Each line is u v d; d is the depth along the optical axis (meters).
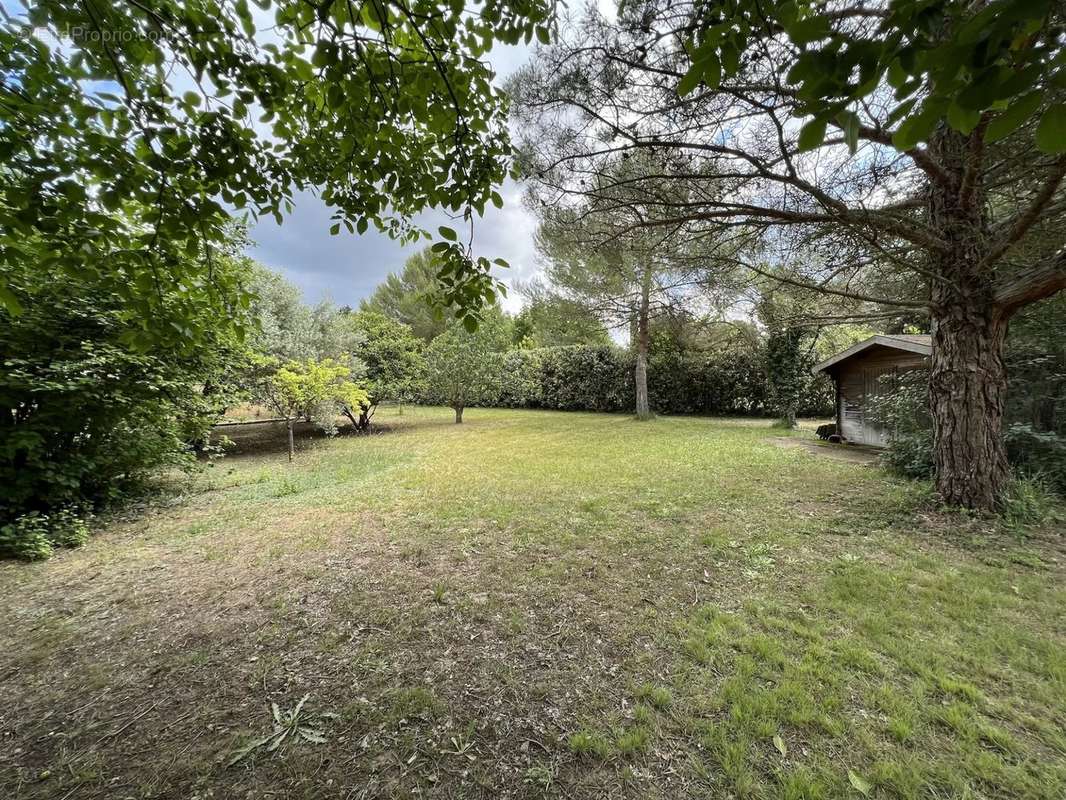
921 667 1.80
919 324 7.68
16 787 1.35
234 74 1.77
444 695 1.75
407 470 6.20
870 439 7.63
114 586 2.75
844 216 2.72
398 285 21.20
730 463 6.14
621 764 1.41
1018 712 1.55
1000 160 2.71
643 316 11.35
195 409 5.27
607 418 13.01
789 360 10.11
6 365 3.58
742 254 3.77
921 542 3.15
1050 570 2.66
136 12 1.55
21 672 1.92
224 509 4.43
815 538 3.29
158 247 2.02
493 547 3.30
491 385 12.30
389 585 2.72
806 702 1.63
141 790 1.34
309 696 1.75
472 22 1.90
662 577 2.74
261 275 9.62
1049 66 0.75
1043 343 4.21
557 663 1.93
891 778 1.31
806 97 0.90
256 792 1.33
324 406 8.55
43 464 3.73
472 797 1.31
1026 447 4.16
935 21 0.76
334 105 1.80
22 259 1.72
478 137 2.18
